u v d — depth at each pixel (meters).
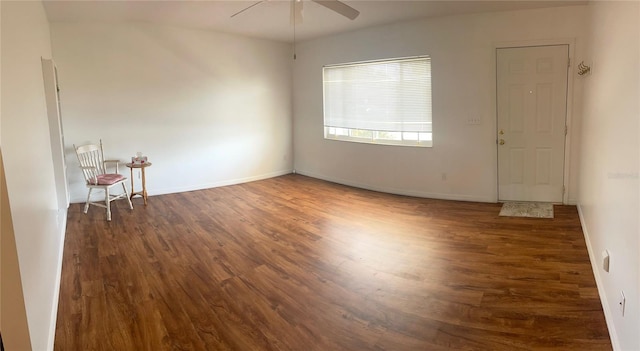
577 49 4.56
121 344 2.28
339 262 3.38
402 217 4.64
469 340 2.25
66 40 5.07
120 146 5.56
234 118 6.55
